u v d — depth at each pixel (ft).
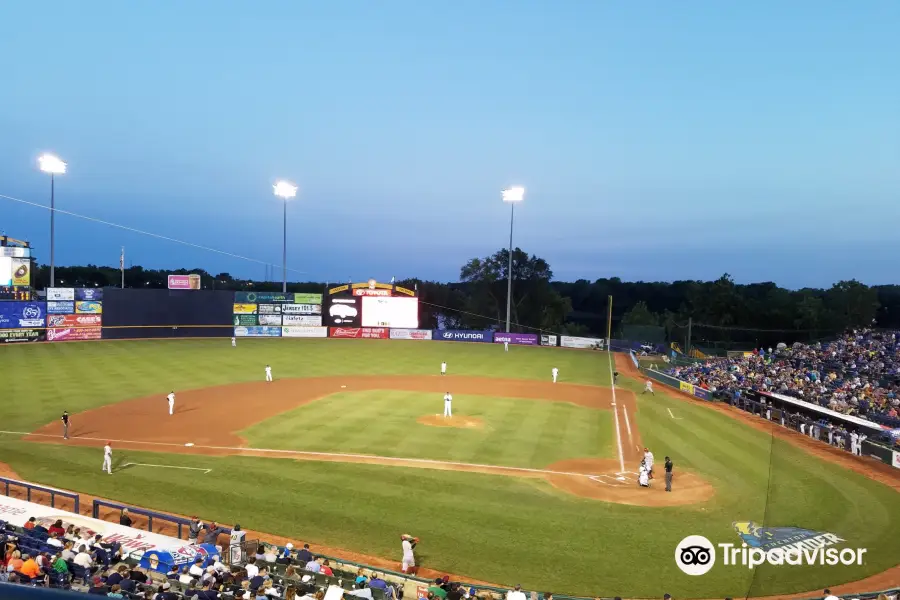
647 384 158.10
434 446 101.86
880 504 74.23
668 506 77.71
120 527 60.64
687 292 376.07
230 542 59.67
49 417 116.57
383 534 68.74
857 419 109.81
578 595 56.44
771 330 329.31
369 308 270.67
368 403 134.31
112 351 203.72
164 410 124.26
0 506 64.44
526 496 80.38
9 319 211.00
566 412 131.44
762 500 79.77
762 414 133.18
